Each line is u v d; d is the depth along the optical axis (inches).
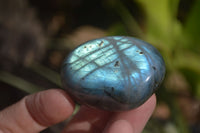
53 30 20.1
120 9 17.0
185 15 14.3
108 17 23.0
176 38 11.2
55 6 21.0
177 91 16.0
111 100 6.3
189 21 10.6
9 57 12.8
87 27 22.5
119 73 6.3
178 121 10.7
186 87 16.6
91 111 8.1
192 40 10.9
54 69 17.1
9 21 13.2
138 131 7.6
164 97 11.7
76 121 8.2
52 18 20.5
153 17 11.4
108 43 6.9
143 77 6.3
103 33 21.5
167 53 11.4
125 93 6.2
